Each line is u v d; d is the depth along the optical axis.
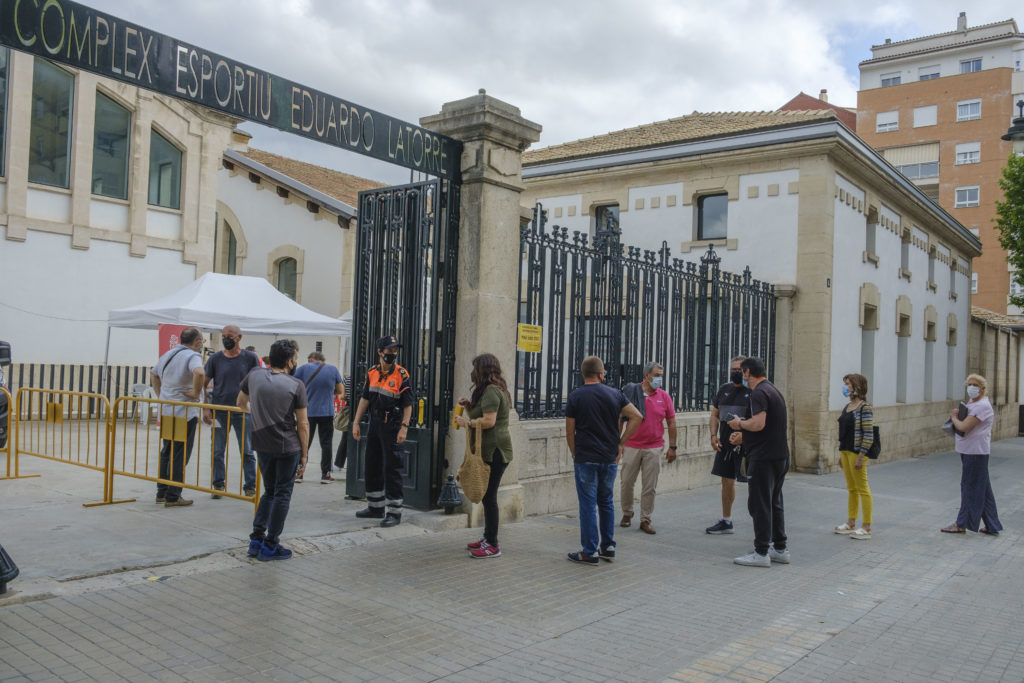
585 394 6.70
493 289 7.78
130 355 16.70
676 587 6.04
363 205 8.61
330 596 5.23
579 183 16.56
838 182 14.63
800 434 14.09
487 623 4.92
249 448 8.25
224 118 18.20
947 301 23.09
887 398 18.05
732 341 12.87
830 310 14.24
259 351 21.83
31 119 15.24
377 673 4.05
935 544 8.14
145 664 3.99
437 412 7.76
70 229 15.73
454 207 7.79
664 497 10.59
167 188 17.64
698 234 15.48
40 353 15.38
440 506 7.75
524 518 8.27
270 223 22.11
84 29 4.85
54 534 6.28
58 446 11.14
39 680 3.74
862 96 50.91
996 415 29.59
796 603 5.76
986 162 46.62
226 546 6.11
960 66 50.03
